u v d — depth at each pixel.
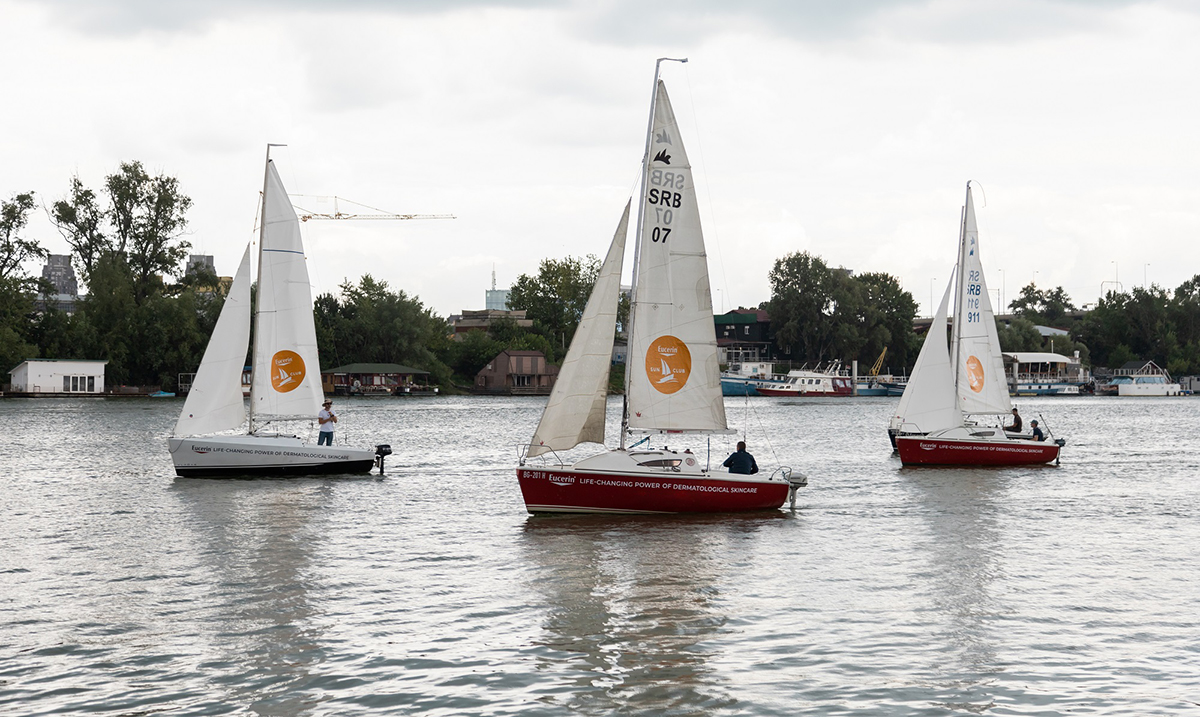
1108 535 28.66
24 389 132.00
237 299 41.47
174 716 14.49
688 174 30.12
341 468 43.28
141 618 19.25
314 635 18.23
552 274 192.75
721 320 192.50
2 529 28.83
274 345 41.75
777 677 16.17
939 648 17.66
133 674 16.17
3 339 132.50
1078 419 100.88
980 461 47.66
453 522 30.31
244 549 26.00
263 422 42.09
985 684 15.88
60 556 24.98
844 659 17.05
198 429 40.91
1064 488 39.62
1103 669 16.58
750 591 21.58
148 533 28.30
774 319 174.50
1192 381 184.88
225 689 15.56
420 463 50.03
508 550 25.92
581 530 28.83
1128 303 194.88
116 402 121.75
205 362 41.09
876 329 172.12
